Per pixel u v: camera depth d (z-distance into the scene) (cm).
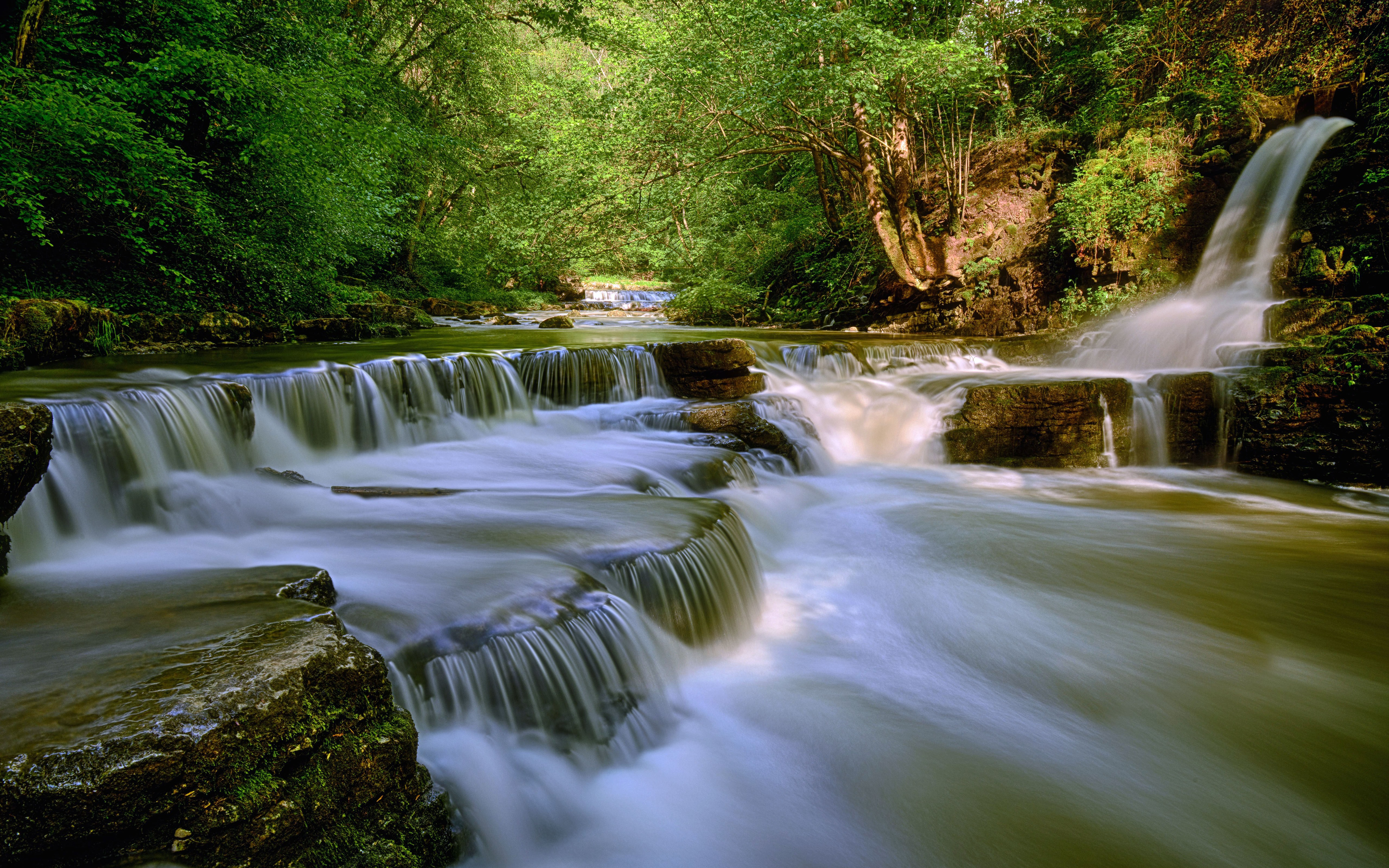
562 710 387
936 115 1838
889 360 1277
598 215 1914
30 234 965
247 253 1223
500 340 1359
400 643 356
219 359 935
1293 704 464
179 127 1223
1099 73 1767
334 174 1362
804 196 2495
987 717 453
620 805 375
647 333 1639
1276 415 970
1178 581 638
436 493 622
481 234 2548
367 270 2502
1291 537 744
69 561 466
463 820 323
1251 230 1276
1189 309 1257
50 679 263
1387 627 554
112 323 977
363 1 2116
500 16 2472
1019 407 1021
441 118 2605
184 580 384
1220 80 1480
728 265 2514
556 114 2331
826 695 472
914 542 729
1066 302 1460
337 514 569
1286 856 351
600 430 955
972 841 358
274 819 240
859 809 379
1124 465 1028
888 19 1573
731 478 794
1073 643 534
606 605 431
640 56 1773
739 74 1619
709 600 512
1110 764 413
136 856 218
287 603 345
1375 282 1094
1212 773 407
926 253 1694
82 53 1069
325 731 267
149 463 589
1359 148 1179
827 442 1059
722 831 363
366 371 828
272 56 1352
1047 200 1611
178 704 244
